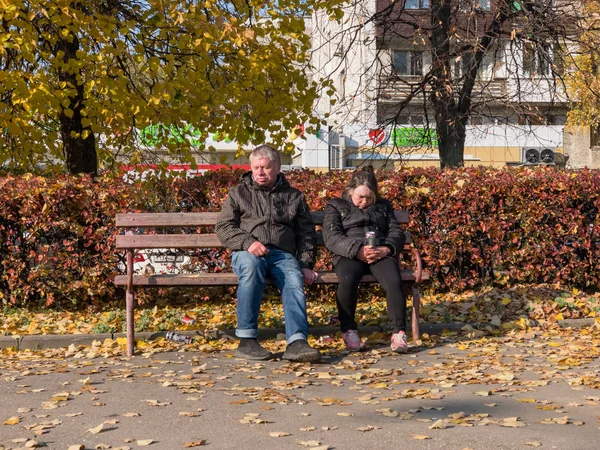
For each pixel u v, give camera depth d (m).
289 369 5.55
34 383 5.08
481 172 8.91
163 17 9.96
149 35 10.51
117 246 6.24
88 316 8.09
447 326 7.21
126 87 9.96
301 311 5.92
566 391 4.80
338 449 3.55
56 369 5.56
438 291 8.98
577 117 29.55
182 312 8.08
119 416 4.19
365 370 5.53
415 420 4.07
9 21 8.55
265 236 6.16
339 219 6.62
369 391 4.85
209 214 6.47
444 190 8.67
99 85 9.23
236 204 6.28
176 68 10.55
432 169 8.98
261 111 10.55
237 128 10.65
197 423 4.04
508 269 8.91
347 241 6.38
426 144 16.94
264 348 6.27
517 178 8.80
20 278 8.35
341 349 6.42
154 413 4.25
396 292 6.26
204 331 6.90
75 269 8.37
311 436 3.76
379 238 6.55
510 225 8.79
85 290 8.45
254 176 6.32
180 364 5.78
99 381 5.13
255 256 6.07
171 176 9.64
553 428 3.90
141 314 7.87
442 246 8.72
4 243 8.32
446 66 13.82
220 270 8.77
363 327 7.11
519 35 13.46
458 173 8.92
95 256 8.43
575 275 8.96
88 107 9.59
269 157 6.30
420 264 6.57
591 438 3.70
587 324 7.44
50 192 8.21
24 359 6.11
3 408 4.41
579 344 6.42
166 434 3.84
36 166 12.91
